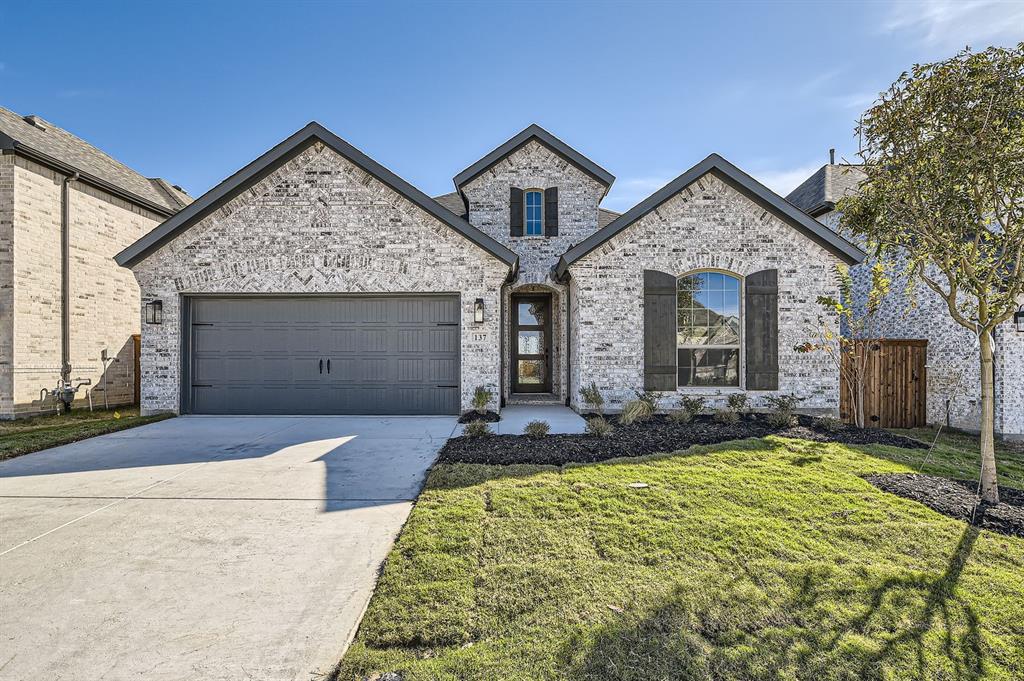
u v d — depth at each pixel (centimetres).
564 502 473
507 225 1310
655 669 246
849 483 529
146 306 1047
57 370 1182
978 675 242
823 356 1030
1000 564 352
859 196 562
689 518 433
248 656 261
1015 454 791
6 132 1074
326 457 684
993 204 484
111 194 1342
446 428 903
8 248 1081
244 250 1049
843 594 311
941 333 1056
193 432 867
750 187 1015
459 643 268
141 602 312
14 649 265
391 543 400
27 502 500
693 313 1047
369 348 1072
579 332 1047
